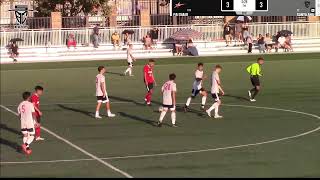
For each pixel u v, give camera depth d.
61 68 81.62
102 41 94.75
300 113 49.06
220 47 96.06
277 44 96.50
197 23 103.00
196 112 49.97
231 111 50.41
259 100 55.84
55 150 36.94
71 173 31.64
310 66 80.44
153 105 54.09
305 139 39.53
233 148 37.16
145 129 43.22
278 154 35.56
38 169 32.53
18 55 89.56
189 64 83.44
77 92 62.34
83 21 99.31
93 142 39.09
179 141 39.19
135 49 93.50
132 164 33.47
